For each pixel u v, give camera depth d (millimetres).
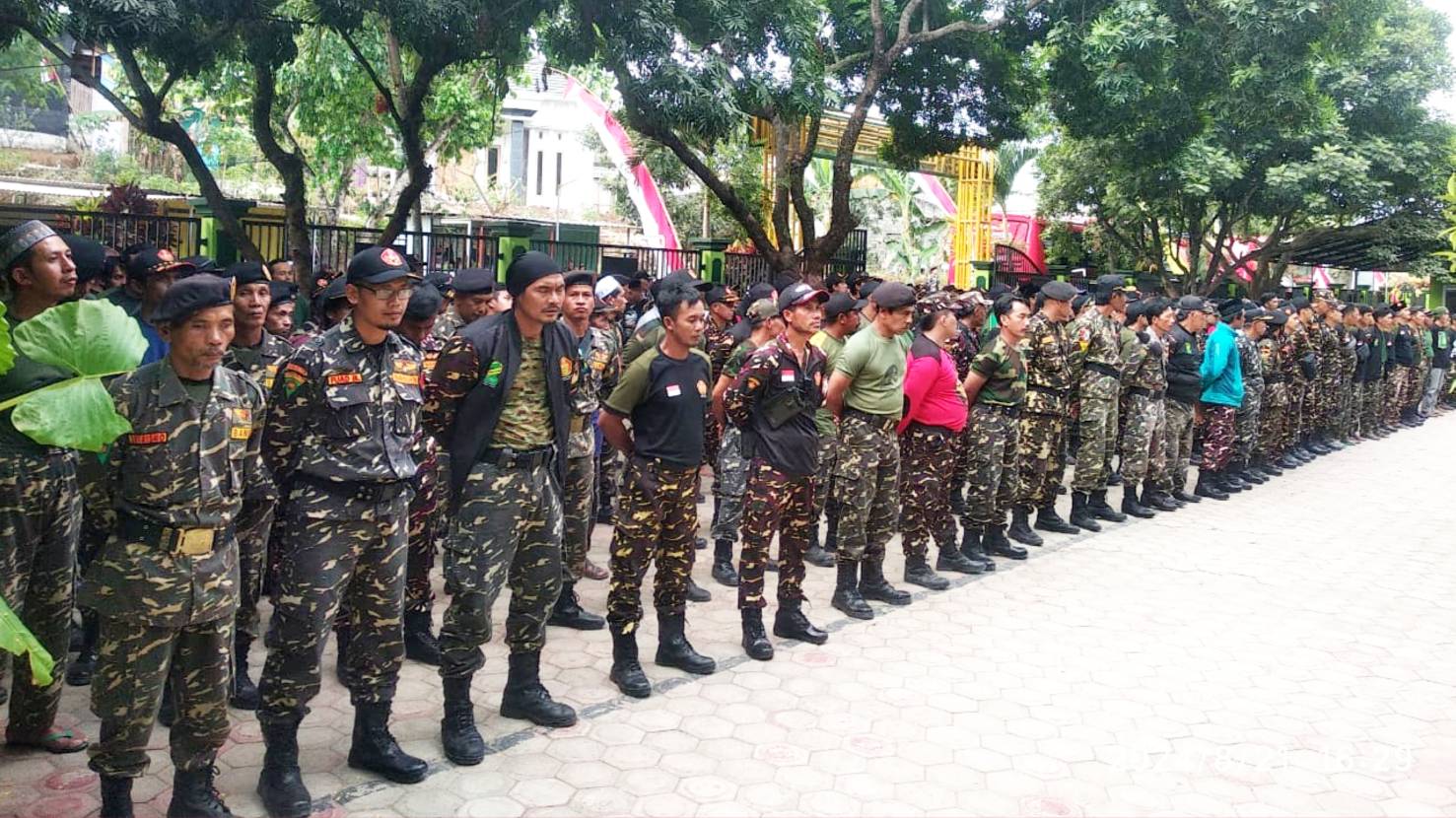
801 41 9812
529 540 3887
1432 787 3846
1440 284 22922
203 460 2967
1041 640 5328
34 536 3344
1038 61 12664
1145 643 5344
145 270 4582
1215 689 4746
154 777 3551
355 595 3484
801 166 11797
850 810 3506
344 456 3281
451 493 3693
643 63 9055
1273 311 10312
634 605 4426
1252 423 9914
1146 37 10203
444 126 15234
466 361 3604
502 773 3660
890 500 5660
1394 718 4480
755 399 4812
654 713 4230
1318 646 5402
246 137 18812
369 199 22328
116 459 2891
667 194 25609
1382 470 11469
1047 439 7211
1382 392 14461
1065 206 20344
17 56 17406
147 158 21047
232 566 3084
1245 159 17531
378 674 3541
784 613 5184
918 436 6074
